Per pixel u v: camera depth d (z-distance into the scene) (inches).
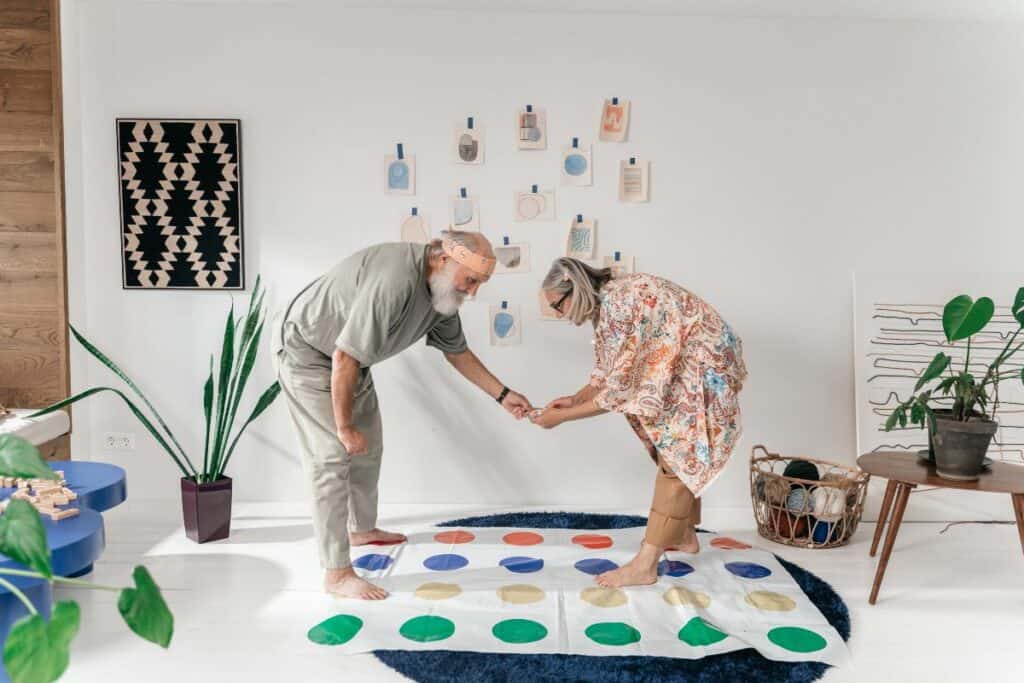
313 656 83.0
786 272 131.5
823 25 128.7
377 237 130.7
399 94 129.0
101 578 103.0
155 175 129.5
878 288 131.2
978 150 130.3
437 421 133.6
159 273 131.0
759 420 133.3
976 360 130.5
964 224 131.2
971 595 100.3
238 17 127.8
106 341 132.8
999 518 130.4
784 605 95.6
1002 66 129.2
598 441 134.0
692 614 92.0
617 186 130.2
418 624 90.0
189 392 133.6
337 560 97.8
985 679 79.7
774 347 132.3
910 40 128.8
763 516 121.0
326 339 99.1
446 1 124.9
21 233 125.1
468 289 99.3
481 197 130.3
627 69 128.8
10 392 127.3
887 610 95.7
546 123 129.3
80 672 79.7
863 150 130.3
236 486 135.0
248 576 104.1
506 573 105.0
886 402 131.3
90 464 110.1
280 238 131.0
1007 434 130.6
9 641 39.3
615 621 91.1
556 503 135.0
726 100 129.3
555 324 131.8
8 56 123.0
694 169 130.1
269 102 129.0
